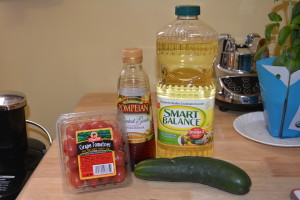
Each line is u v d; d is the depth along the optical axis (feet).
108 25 3.81
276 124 2.81
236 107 3.31
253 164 2.47
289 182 2.24
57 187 2.23
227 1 3.68
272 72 2.60
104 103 3.66
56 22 3.81
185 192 2.17
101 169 2.20
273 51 3.86
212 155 2.55
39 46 3.92
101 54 3.93
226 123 3.19
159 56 2.74
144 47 3.88
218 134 2.95
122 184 2.24
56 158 2.59
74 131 2.22
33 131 4.30
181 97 2.33
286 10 3.68
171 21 3.76
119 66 3.98
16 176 2.76
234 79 3.38
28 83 4.09
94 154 2.20
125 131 2.30
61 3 3.74
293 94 2.64
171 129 2.41
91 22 3.80
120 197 2.13
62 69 4.02
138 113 2.30
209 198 2.10
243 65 3.35
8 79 4.08
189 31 2.94
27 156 3.08
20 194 2.17
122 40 3.86
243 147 2.72
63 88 4.11
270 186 2.20
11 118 2.93
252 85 3.32
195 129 2.38
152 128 2.41
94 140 2.21
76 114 2.33
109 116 2.33
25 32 3.86
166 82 2.51
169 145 2.46
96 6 3.74
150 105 2.36
